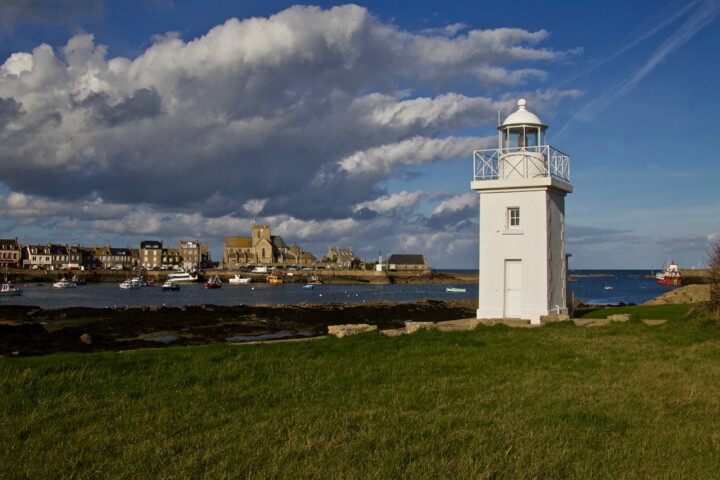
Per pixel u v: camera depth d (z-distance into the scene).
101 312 54.50
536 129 28.38
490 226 27.38
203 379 13.45
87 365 14.31
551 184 26.11
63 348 32.59
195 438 9.59
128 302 96.12
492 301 27.28
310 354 16.41
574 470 8.43
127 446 9.30
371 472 8.23
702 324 22.02
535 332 21.03
